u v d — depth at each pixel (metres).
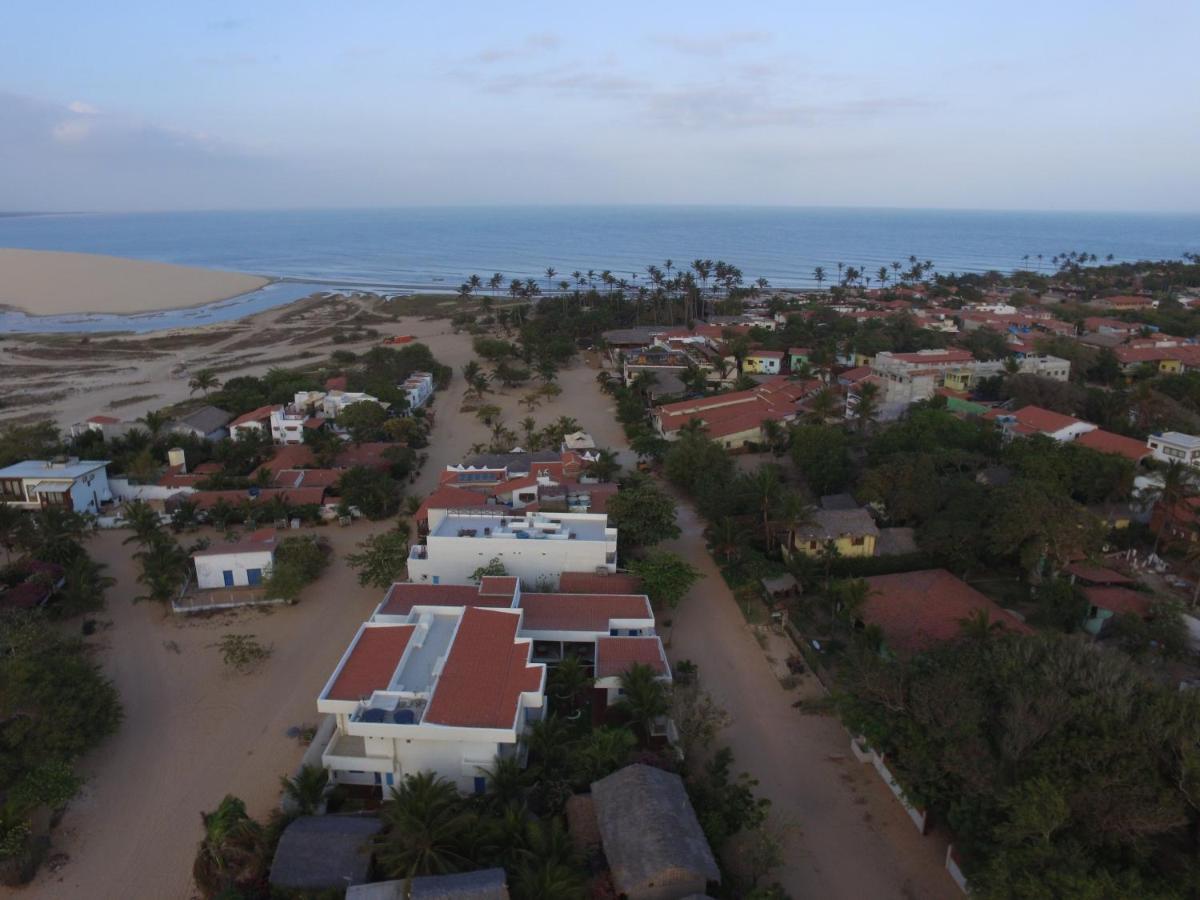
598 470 86.56
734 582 66.50
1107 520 71.81
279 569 64.44
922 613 56.91
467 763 41.62
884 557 67.75
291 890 34.97
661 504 70.00
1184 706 36.16
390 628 50.41
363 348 190.50
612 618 56.19
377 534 79.38
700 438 91.19
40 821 41.19
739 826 39.09
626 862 34.31
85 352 185.75
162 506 84.75
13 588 62.97
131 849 39.81
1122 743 34.69
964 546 66.00
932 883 37.31
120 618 62.78
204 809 42.56
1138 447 86.38
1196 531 63.62
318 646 58.75
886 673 42.94
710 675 54.53
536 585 64.06
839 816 41.62
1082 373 130.62
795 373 136.62
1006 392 114.44
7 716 42.66
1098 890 28.94
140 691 53.16
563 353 164.12
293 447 99.50
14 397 142.75
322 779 40.34
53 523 70.88
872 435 95.75
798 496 69.62
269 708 51.31
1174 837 33.28
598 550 63.41
